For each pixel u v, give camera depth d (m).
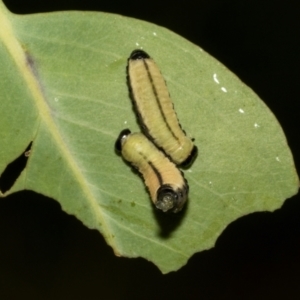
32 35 0.16
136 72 0.16
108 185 0.16
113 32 0.15
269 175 0.16
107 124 0.16
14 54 0.16
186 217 0.16
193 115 0.16
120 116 0.16
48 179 0.16
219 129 0.16
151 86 0.16
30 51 0.16
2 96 0.16
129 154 0.16
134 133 0.16
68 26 0.16
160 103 0.16
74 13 0.15
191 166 0.16
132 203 0.16
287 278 0.25
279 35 0.23
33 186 0.16
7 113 0.16
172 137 0.16
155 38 0.15
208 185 0.16
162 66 0.16
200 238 0.16
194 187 0.16
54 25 0.16
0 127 0.16
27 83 0.16
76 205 0.16
